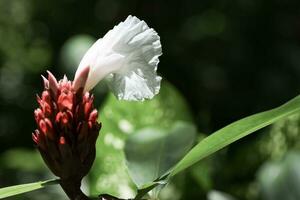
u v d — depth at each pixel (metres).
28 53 3.79
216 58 2.84
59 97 1.19
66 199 1.79
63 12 3.37
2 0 3.99
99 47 1.21
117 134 1.51
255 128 1.19
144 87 1.21
